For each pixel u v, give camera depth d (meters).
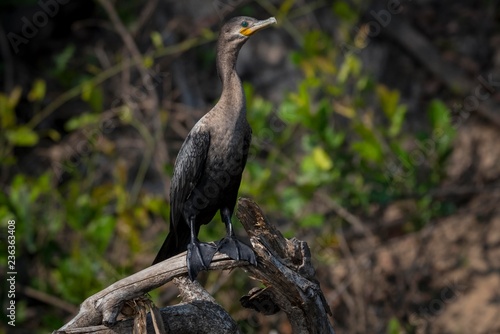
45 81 14.48
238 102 6.65
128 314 6.13
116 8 14.59
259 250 5.99
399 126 11.22
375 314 11.87
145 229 12.59
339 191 11.77
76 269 10.23
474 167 13.39
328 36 13.56
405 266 12.24
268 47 14.35
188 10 14.26
